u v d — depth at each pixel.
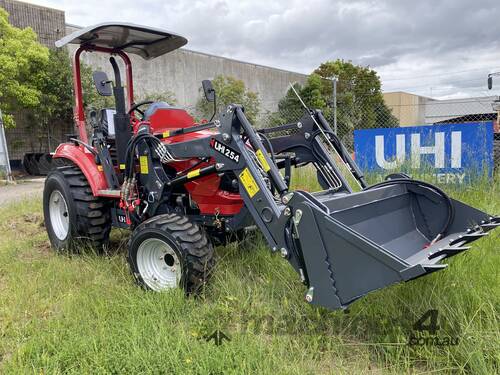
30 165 13.47
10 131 13.88
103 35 4.38
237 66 21.34
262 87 22.94
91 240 4.53
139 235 3.48
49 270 3.96
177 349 2.47
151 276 3.50
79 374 2.36
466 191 5.73
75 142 4.93
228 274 3.44
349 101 11.59
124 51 4.93
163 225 3.35
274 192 3.31
